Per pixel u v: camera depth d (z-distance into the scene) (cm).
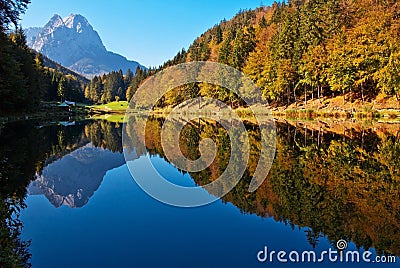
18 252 493
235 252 498
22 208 712
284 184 875
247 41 4862
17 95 3372
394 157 1171
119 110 7650
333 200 734
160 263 465
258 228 592
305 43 3891
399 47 2777
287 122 2875
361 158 1178
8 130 2536
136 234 564
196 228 595
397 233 556
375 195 757
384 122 2359
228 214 663
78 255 488
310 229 581
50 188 891
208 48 5972
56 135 2433
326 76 3428
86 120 4547
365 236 554
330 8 3900
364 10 3675
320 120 2880
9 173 1102
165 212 681
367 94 3200
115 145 1873
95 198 791
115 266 455
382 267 459
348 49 3088
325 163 1123
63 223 619
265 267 456
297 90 4103
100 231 581
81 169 1167
